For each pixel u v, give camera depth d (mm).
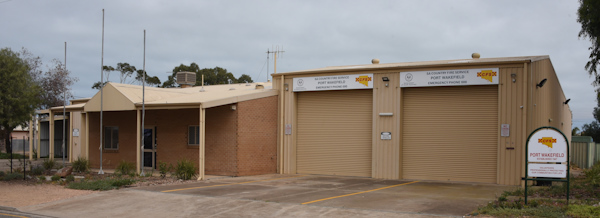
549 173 10391
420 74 18344
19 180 16891
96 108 20469
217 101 18125
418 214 10172
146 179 16922
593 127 53062
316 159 20625
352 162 19891
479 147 17734
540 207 10195
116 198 12836
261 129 20297
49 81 40156
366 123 19688
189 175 17109
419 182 17469
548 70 19141
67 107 23594
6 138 37344
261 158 20250
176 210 11227
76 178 17359
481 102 17766
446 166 18234
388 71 18938
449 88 18328
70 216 10852
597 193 12789
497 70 17156
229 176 19094
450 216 9898
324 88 20125
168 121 21109
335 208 11000
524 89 16609
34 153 31656
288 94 21000
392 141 18766
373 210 10695
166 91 21969
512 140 16812
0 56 16828
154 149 21609
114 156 22781
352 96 20031
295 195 13195
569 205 10195
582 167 29562
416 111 18812
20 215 11055
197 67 52250
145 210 11312
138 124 18922
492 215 9758
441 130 18391
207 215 10609
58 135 31188
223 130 19516
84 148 25344
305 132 20906
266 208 11164
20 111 17188
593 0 16531
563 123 29531
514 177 16672
